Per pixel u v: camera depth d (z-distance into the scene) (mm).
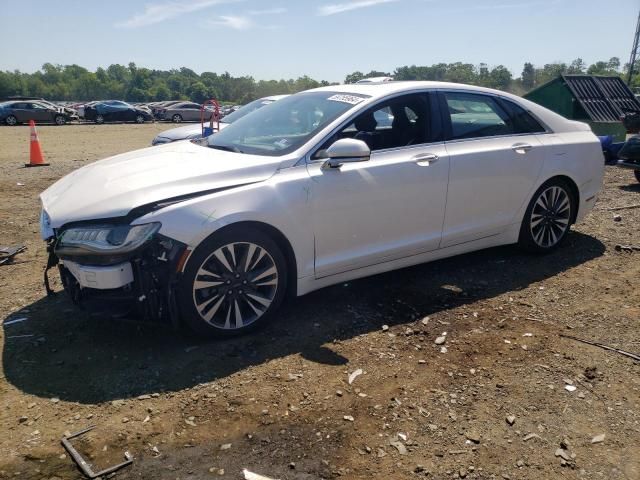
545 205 5207
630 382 3262
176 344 3658
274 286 3787
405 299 4375
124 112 36594
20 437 2768
